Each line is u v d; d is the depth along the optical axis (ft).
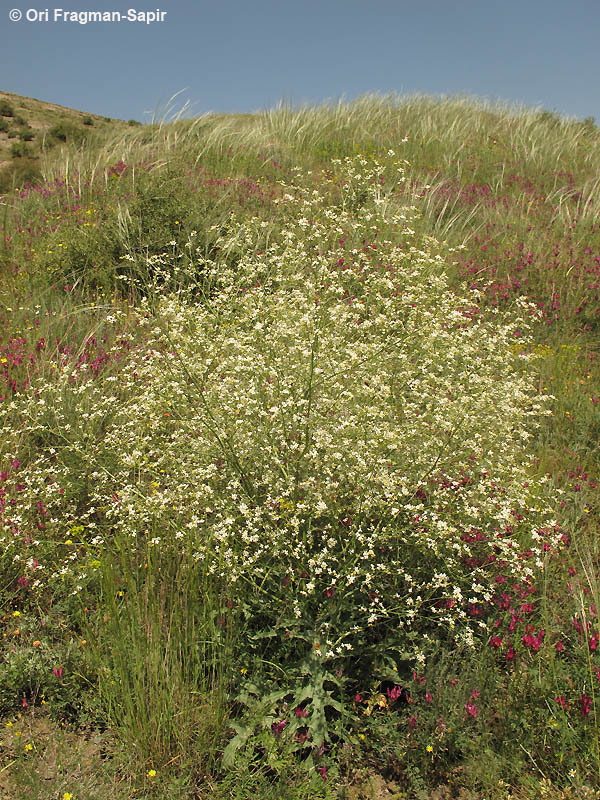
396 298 13.75
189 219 23.03
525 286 23.50
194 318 12.82
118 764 8.15
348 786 8.18
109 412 14.16
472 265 24.41
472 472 11.19
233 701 9.02
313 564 9.04
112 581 9.42
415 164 39.34
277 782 7.88
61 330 18.06
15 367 15.85
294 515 9.48
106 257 22.27
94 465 12.44
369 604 9.77
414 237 24.23
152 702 8.36
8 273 22.93
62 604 10.21
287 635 9.36
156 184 25.35
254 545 10.21
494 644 9.77
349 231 22.58
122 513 10.57
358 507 9.80
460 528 10.73
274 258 15.72
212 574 9.60
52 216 28.02
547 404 17.43
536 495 12.73
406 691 9.35
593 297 22.75
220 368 11.46
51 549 10.73
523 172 39.88
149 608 9.37
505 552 10.08
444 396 12.05
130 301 20.45
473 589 9.68
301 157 40.11
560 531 12.36
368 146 41.57
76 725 8.78
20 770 7.83
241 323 13.15
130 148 37.35
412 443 11.30
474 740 8.55
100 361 16.58
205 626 9.18
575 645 9.87
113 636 8.87
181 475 11.19
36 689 8.98
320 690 8.75
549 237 27.99
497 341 14.43
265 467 10.63
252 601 9.50
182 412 12.03
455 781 8.22
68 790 7.72
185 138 39.78
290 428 10.77
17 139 90.17
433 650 9.63
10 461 12.91
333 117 48.34
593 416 16.61
